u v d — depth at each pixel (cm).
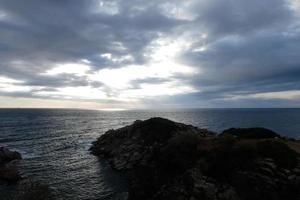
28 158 5922
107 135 7731
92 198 3484
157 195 2938
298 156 2942
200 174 2853
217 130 12875
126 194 3631
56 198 3459
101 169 5034
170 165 3262
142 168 3516
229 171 2802
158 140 5788
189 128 6656
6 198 3128
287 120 19875
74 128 13612
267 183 2559
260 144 3147
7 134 10256
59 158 6009
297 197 2427
